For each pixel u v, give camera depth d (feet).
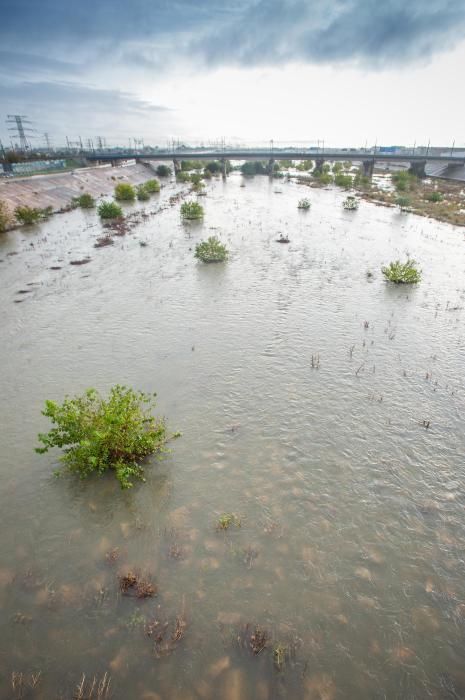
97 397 34.55
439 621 18.80
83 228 113.91
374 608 19.26
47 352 43.39
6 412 33.30
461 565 21.34
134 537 22.66
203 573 20.74
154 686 16.33
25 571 20.80
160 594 19.72
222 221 123.75
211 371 39.34
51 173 199.62
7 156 246.47
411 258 83.71
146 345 44.83
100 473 26.94
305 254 86.02
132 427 27.66
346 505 24.76
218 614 18.89
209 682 16.47
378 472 27.22
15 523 23.54
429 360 42.16
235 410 33.45
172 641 17.80
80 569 20.92
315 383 37.45
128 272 72.59
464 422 32.35
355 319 52.47
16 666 16.98
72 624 18.48
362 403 34.58
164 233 106.52
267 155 313.73
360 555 21.77
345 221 126.52
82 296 60.59
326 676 16.71
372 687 16.39
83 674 16.70
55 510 24.43
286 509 24.43
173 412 33.06
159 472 27.14
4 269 74.95
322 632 18.24
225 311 54.75
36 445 29.63
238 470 27.32
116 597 19.57
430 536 22.89
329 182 252.62
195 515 24.02
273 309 55.52
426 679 16.70
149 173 320.50
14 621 18.60
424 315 54.13
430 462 28.14
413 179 264.11
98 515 24.07
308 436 30.48
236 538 22.59
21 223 119.55
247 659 17.22
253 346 44.60
